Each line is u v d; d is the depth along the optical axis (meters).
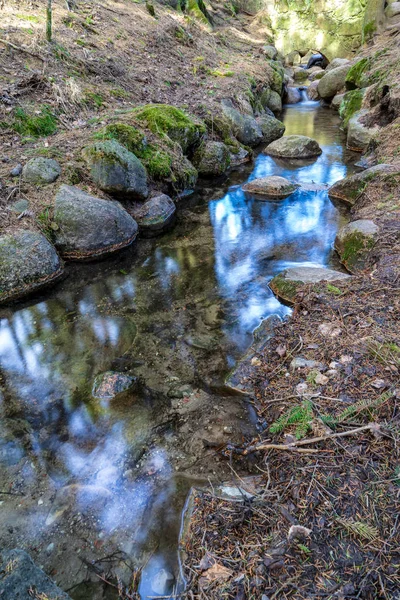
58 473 2.15
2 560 1.60
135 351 3.09
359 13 17.16
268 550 1.57
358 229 4.11
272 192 6.34
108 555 1.75
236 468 2.08
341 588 1.41
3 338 3.28
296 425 2.12
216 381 2.72
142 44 9.47
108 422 2.46
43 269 3.94
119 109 6.63
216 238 5.00
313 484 1.79
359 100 9.48
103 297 3.83
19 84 5.77
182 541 1.75
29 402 2.65
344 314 2.88
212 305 3.63
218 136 8.00
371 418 2.02
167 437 2.33
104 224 4.45
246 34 17.38
